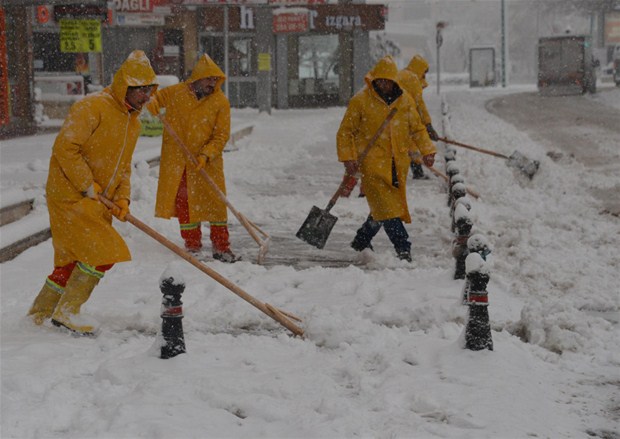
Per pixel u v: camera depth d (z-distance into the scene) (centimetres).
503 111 3656
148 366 588
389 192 944
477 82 6875
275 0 3419
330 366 602
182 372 579
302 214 1288
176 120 981
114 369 573
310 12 4247
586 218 1218
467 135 2494
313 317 690
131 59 701
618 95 4597
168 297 604
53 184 689
